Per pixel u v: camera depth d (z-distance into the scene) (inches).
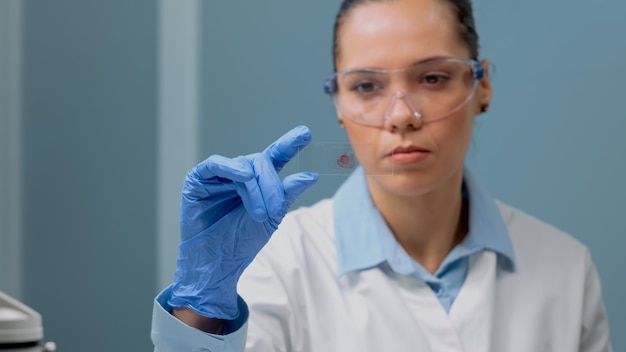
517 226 67.4
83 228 95.7
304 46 88.5
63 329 96.3
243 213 46.4
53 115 96.1
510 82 84.0
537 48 83.4
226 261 46.8
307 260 62.8
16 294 97.0
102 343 95.3
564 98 83.0
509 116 84.2
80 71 95.3
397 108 55.5
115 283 94.7
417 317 60.1
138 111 93.8
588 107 82.7
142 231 93.9
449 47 57.7
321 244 63.9
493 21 84.1
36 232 96.8
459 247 62.7
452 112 56.4
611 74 82.0
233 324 48.3
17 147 97.1
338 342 59.4
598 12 82.0
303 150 54.8
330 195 81.1
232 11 90.4
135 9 93.7
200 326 47.3
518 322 61.4
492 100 84.4
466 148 59.1
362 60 57.4
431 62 56.5
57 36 96.0
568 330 62.2
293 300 60.6
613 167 82.3
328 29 87.7
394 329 59.4
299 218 66.7
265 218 43.7
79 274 95.8
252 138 90.1
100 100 95.0
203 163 44.8
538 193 84.0
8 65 96.9
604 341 66.1
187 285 47.5
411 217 61.9
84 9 95.2
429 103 56.1
